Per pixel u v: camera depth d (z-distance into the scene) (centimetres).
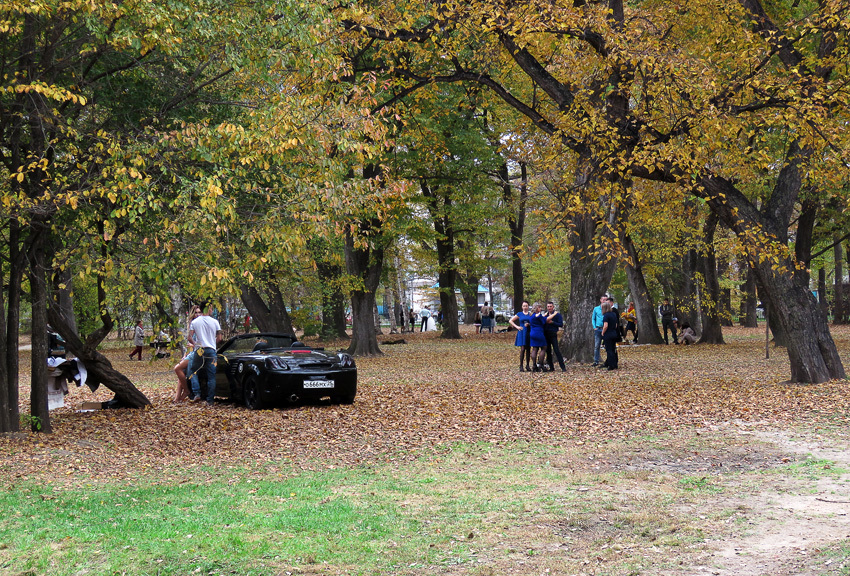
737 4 1473
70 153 1005
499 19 1385
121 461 878
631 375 1770
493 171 3194
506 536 513
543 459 827
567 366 2055
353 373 1339
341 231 978
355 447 938
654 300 3909
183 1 946
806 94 1287
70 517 595
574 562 457
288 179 946
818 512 568
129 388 1365
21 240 1067
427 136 2056
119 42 902
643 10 1550
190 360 1473
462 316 6888
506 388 1548
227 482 742
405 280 5516
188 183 889
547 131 1559
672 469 758
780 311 1463
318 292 2962
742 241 1404
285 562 460
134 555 477
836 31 1384
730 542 495
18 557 485
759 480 689
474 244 3934
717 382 1556
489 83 1609
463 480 718
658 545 491
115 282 1010
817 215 2612
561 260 4691
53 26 943
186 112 1084
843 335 3347
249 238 904
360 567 450
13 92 928
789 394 1290
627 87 1330
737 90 1339
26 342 4384
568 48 1449
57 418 1246
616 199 1327
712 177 1434
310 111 952
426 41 1616
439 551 480
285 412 1259
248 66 1055
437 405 1305
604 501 611
